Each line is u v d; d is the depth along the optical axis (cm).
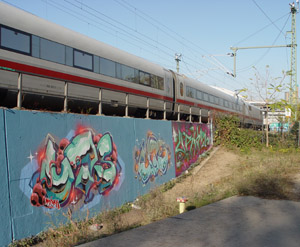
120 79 1476
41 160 822
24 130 783
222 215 616
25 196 769
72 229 795
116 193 1119
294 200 754
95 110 1338
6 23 965
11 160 744
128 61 1560
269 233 491
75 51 1220
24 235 754
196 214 628
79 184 945
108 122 1098
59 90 1138
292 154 1912
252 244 438
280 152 2056
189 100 2217
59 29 1173
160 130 1481
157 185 1388
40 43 1073
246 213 629
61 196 875
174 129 1634
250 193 844
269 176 995
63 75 1152
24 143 780
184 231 509
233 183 1048
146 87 1691
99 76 1334
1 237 703
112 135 1117
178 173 1641
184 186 1411
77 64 1224
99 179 1034
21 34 1009
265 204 712
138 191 1261
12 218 731
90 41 1325
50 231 785
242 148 2134
